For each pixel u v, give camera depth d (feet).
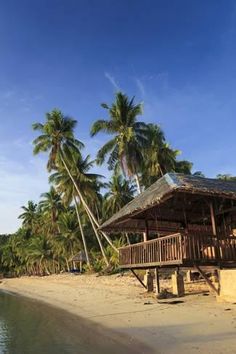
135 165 121.90
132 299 68.74
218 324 40.06
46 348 41.52
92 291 96.94
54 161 153.28
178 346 34.55
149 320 47.93
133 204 65.31
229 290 50.49
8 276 368.48
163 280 83.56
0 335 51.26
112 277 117.08
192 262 51.90
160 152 133.90
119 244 146.30
